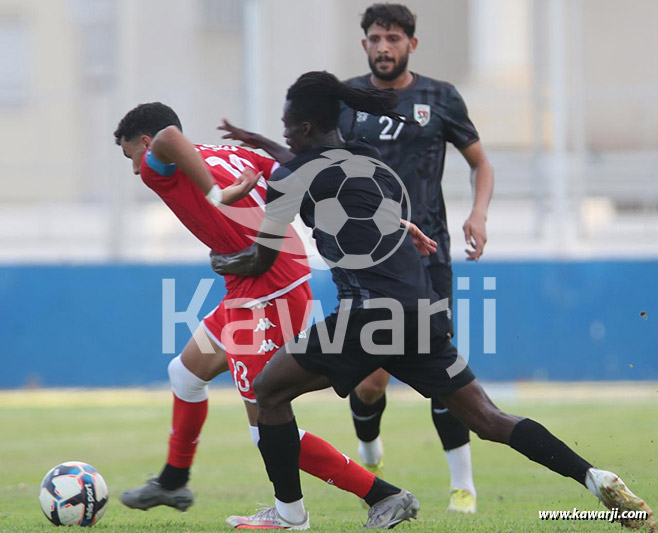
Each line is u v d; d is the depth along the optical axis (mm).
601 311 43312
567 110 57750
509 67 68125
